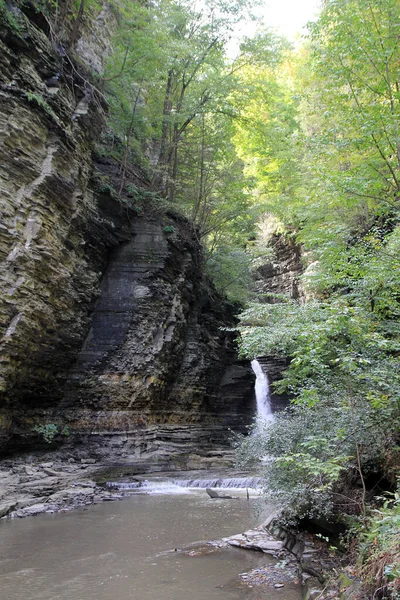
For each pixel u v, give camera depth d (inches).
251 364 1317.7
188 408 1003.9
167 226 916.0
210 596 223.8
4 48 589.9
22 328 597.6
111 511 448.5
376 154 444.5
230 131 1119.6
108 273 866.8
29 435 673.0
